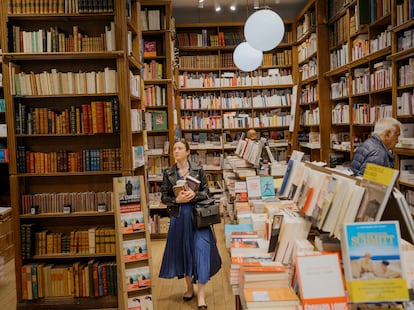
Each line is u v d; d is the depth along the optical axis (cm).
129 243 361
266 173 473
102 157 400
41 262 415
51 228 420
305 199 220
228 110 938
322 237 202
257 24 477
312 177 221
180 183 378
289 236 211
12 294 446
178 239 397
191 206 396
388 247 156
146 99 692
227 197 575
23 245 401
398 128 368
